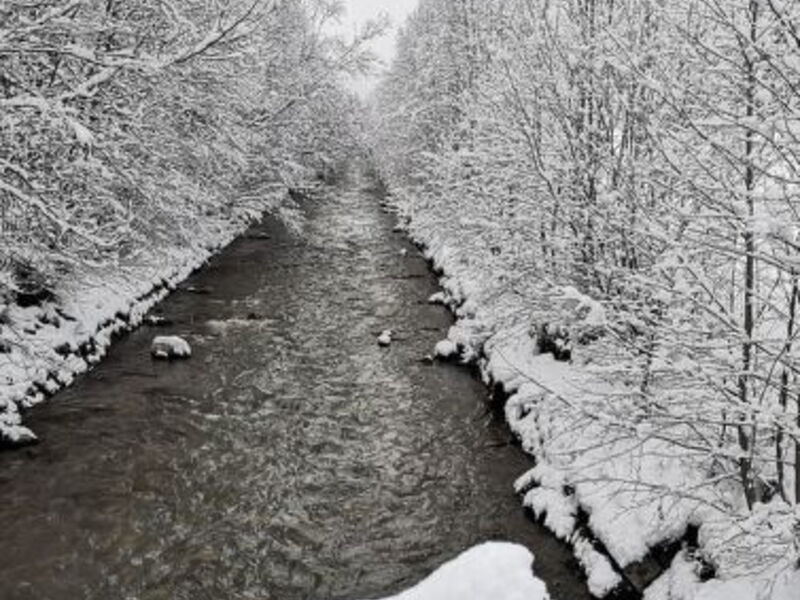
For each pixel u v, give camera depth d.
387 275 23.72
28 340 11.09
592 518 8.62
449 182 17.22
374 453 11.66
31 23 9.30
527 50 11.92
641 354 8.21
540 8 11.77
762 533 6.49
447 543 9.29
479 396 13.84
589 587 8.02
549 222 11.81
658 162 7.79
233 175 24.27
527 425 11.67
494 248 13.79
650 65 9.00
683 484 7.43
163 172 15.30
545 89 11.25
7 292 12.39
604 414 7.57
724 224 6.84
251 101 24.59
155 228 15.88
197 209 19.55
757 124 6.04
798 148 6.26
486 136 13.80
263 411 13.09
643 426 7.54
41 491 10.05
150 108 13.88
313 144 38.66
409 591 3.64
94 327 15.03
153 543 9.09
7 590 8.12
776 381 6.64
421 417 12.99
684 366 6.73
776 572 6.32
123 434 11.80
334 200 43.38
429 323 18.59
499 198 12.88
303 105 32.09
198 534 9.34
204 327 17.52
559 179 11.24
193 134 18.19
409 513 9.96
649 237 8.02
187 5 12.42
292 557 8.98
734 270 6.98
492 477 10.83
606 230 9.89
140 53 9.97
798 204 6.50
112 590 8.23
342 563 8.91
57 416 12.10
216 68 14.38
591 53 10.29
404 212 35.88
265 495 10.33
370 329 18.03
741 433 7.14
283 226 32.28
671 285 7.35
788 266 6.26
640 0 9.59
